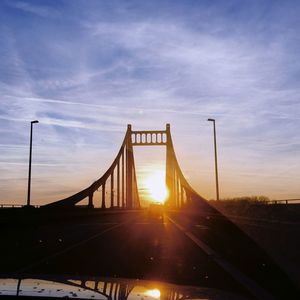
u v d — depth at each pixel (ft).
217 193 150.92
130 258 53.98
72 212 168.25
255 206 108.27
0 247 68.80
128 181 332.80
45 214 133.28
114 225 136.05
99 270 44.16
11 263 50.03
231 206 128.36
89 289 14.99
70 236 90.58
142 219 184.85
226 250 62.23
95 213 208.95
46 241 79.25
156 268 45.11
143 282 17.44
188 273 41.55
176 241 77.30
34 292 14.24
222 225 96.99
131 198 329.11
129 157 336.70
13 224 108.37
